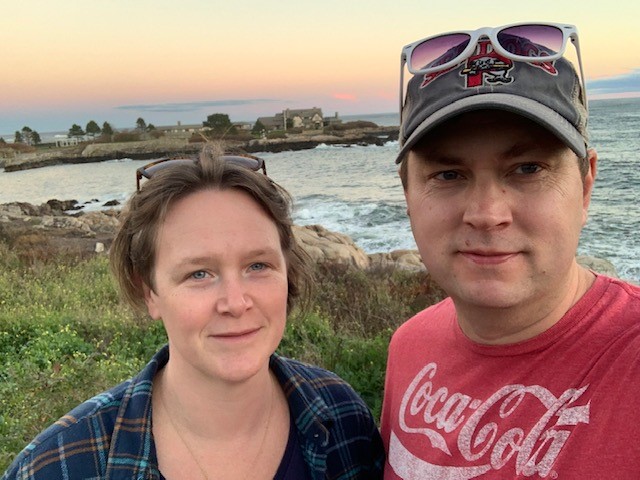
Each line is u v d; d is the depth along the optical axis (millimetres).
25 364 1884
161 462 513
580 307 491
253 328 497
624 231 5930
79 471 495
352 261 4168
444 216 506
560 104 485
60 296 2953
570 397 460
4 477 504
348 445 604
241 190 515
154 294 523
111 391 551
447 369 563
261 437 539
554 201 478
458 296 514
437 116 484
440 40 522
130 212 534
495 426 495
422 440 555
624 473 413
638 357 435
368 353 1853
